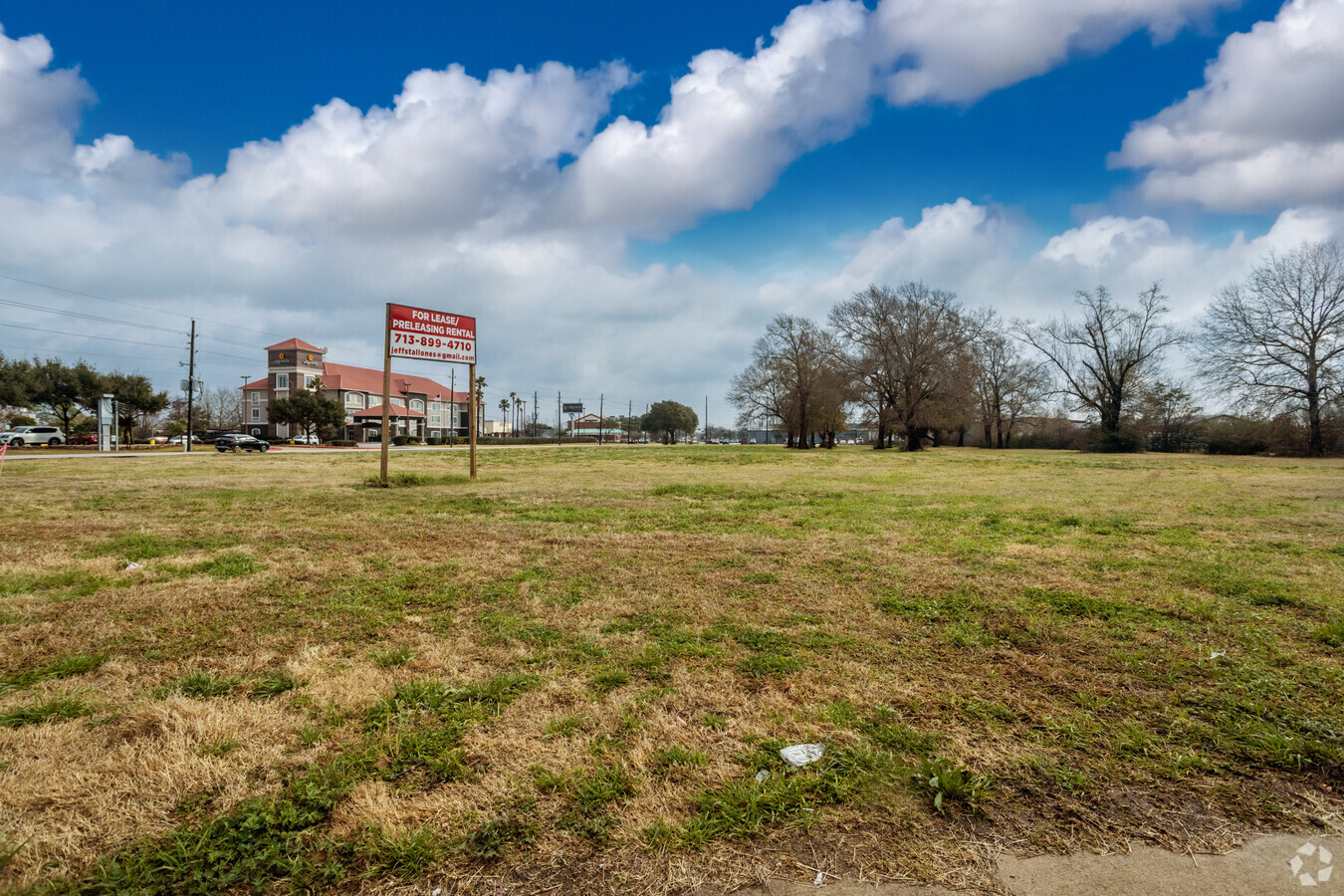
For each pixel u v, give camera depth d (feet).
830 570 20.75
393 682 11.38
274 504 38.22
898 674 11.95
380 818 7.44
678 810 7.68
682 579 19.47
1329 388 126.21
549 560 22.20
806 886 6.49
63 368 183.73
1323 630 13.85
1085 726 9.83
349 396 278.87
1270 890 6.36
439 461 96.78
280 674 11.70
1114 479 62.95
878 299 163.53
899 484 55.93
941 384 155.63
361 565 21.12
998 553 23.77
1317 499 42.70
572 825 7.38
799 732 9.63
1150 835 7.25
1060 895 6.31
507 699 10.69
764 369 205.57
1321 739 9.42
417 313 52.54
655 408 411.95
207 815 7.47
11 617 15.07
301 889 6.38
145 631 14.14
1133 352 164.25
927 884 6.51
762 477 64.85
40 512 33.86
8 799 7.65
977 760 8.83
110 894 6.26
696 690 11.16
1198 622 15.10
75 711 10.09
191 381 147.74
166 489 47.19
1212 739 9.43
